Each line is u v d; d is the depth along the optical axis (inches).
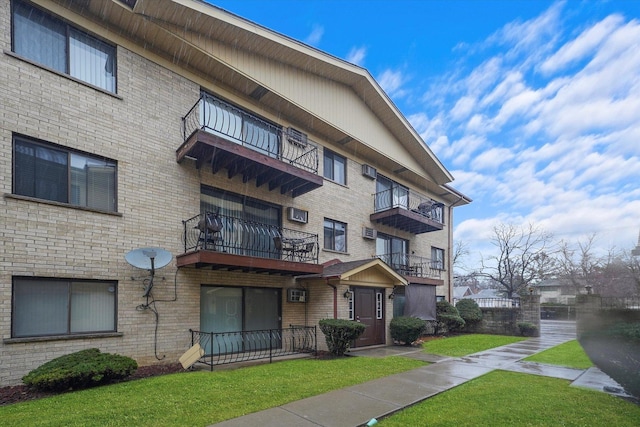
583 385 293.6
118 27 349.4
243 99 457.1
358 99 603.2
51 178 299.3
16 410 211.5
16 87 283.4
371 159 649.0
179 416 207.5
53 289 291.9
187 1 352.5
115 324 320.5
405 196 726.5
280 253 448.8
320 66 513.3
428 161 727.7
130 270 331.6
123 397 236.7
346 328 418.0
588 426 203.8
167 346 348.2
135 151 347.6
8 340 262.8
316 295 477.4
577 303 328.2
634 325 247.9
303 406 232.4
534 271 1350.9
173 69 388.8
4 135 274.4
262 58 455.8
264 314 448.1
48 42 309.7
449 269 843.4
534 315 698.2
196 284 378.3
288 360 389.4
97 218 316.5
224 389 261.0
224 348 403.2
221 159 391.9
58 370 249.6
